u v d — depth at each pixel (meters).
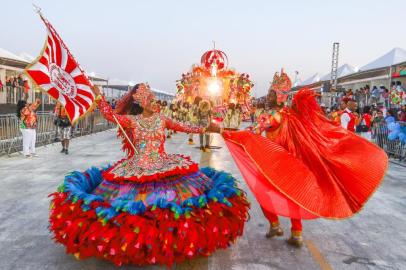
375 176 4.17
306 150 4.22
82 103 3.89
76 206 3.60
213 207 3.68
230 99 24.80
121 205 3.52
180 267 3.89
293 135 4.30
